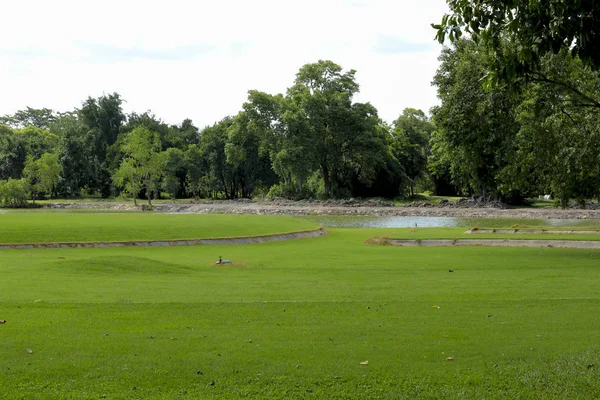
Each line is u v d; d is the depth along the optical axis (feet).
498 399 21.88
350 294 43.39
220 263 68.13
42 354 25.84
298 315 34.65
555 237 100.37
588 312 35.73
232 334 29.99
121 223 118.52
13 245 90.33
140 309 35.42
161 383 22.94
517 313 35.50
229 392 22.22
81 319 32.40
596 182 92.84
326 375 24.00
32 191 330.54
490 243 100.89
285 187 310.65
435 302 39.27
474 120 94.73
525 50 29.35
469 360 25.93
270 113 299.17
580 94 67.51
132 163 295.48
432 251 88.63
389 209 233.55
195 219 136.36
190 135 442.91
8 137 380.17
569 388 22.71
